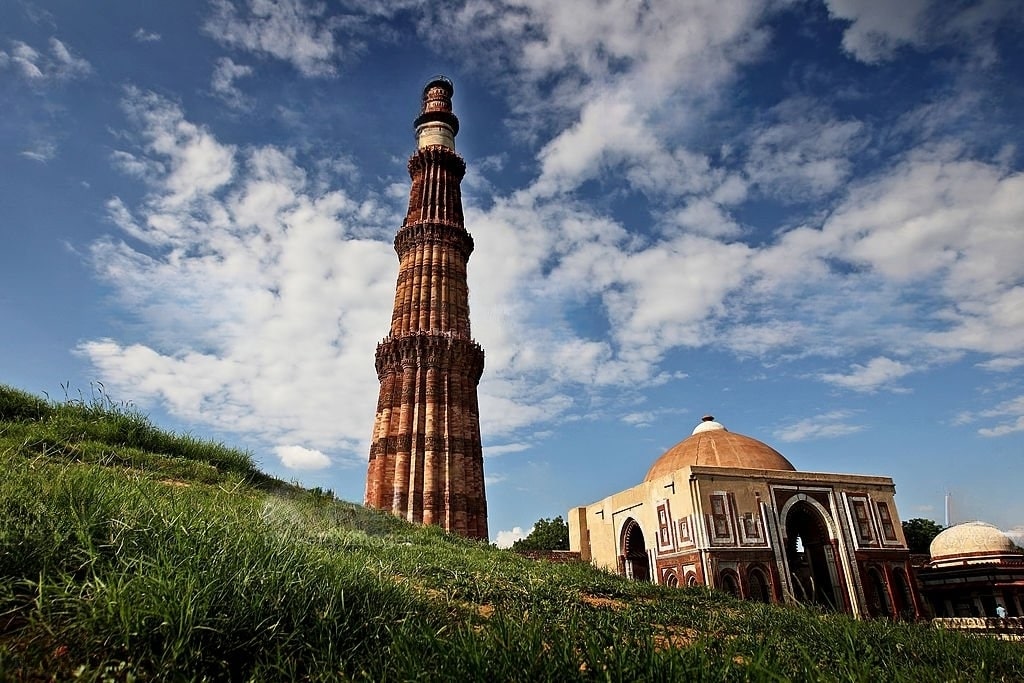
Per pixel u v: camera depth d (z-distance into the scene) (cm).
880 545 3931
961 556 4538
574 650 608
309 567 752
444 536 2345
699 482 3700
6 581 576
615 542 4491
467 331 5147
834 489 3984
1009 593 4128
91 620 520
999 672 919
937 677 823
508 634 616
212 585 597
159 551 645
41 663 491
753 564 3572
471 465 4578
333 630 631
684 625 1136
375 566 1037
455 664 543
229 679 529
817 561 3984
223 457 2166
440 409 4644
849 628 1066
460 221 5634
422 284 5162
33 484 823
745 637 971
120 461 1662
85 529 663
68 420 1853
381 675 551
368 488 4550
